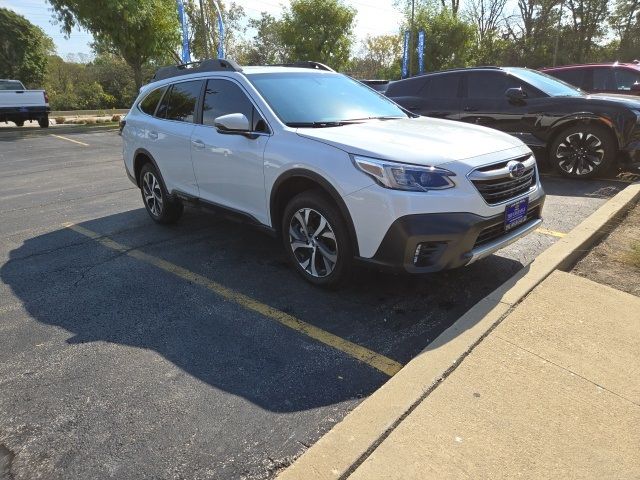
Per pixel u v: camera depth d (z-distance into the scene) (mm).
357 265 3535
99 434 2447
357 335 3305
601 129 6773
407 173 3186
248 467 2223
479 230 3264
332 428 2408
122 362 3055
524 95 7227
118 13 19656
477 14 43406
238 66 4578
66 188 8273
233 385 2805
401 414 2418
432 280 4051
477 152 3482
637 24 44906
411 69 31281
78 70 51969
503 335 3080
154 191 5734
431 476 2051
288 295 3908
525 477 2043
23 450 2363
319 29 26734
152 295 3988
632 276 3904
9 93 18922
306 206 3748
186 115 4949
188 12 26656
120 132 6129
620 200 5605
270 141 3926
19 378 2922
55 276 4430
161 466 2240
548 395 2533
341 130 3801
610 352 2895
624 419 2363
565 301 3477
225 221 5945
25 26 40531
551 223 5293
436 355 2879
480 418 2375
